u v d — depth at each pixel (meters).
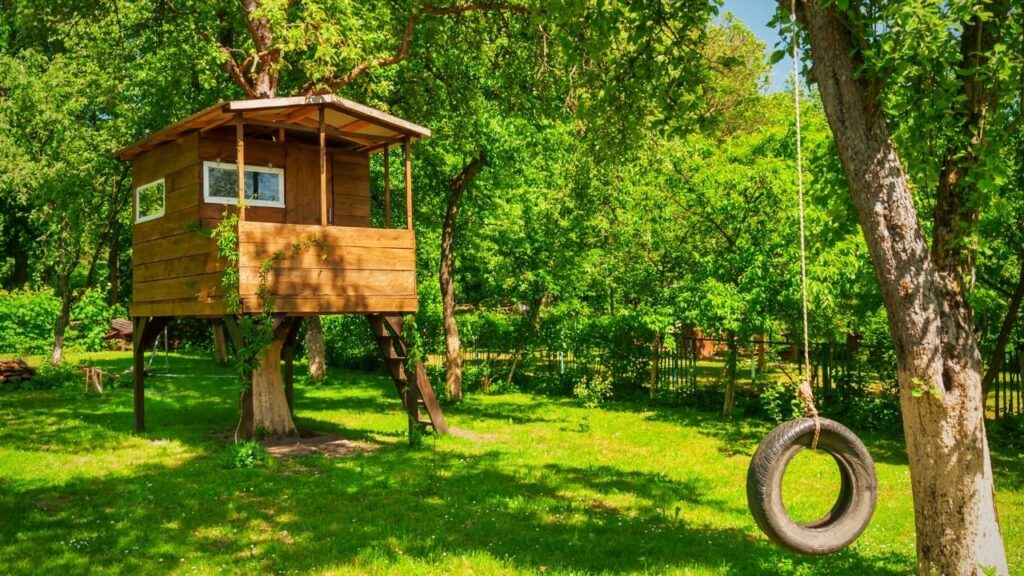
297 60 16.67
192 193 12.91
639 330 19.28
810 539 5.40
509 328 22.03
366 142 13.80
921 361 5.42
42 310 31.64
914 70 5.22
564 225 19.92
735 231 15.64
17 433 14.00
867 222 5.59
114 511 8.56
